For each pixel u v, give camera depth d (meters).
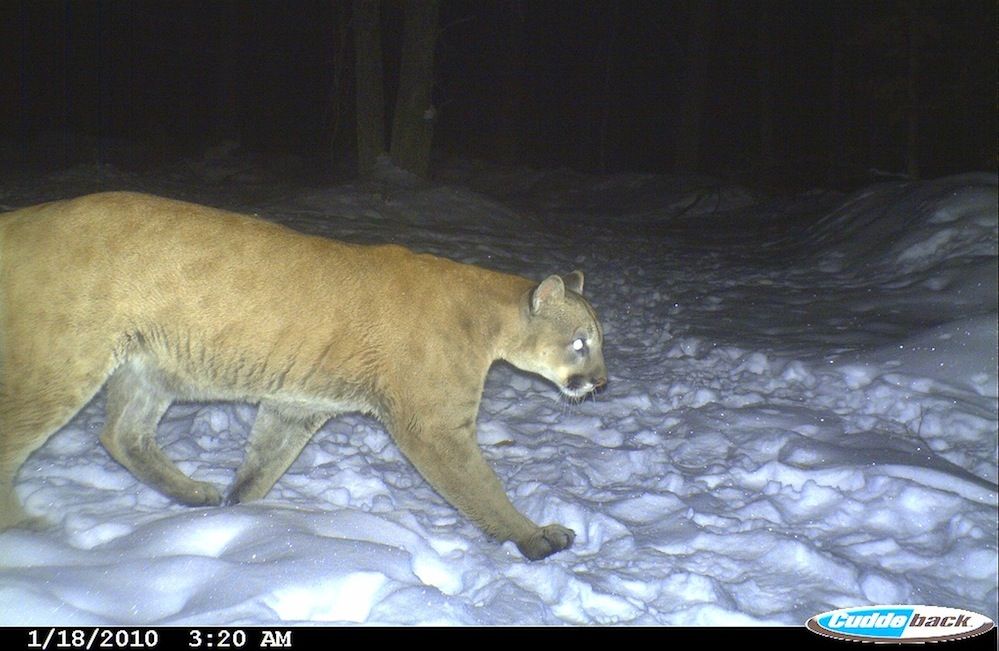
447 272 2.90
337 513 2.77
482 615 2.50
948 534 2.96
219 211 2.77
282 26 16.20
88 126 15.62
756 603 2.68
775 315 4.98
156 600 2.45
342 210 7.55
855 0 14.38
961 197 5.86
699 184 11.65
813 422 3.64
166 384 2.78
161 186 8.26
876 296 5.13
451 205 8.12
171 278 2.69
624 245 7.89
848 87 16.62
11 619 2.34
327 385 2.81
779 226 8.97
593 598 2.61
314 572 2.50
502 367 4.11
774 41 15.50
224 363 2.75
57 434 3.17
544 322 2.94
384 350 2.80
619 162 18.31
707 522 3.00
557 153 18.45
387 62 14.37
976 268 5.03
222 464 3.13
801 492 3.13
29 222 2.66
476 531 2.91
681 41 16.64
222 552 2.62
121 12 15.84
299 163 12.38
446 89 16.62
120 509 2.80
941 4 13.16
